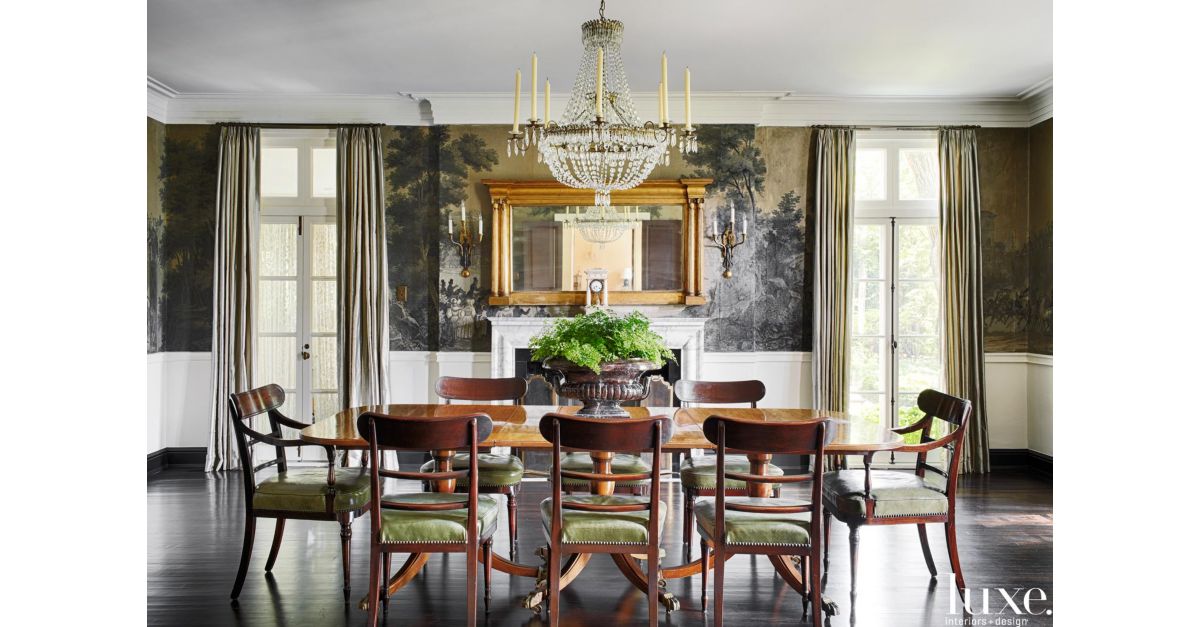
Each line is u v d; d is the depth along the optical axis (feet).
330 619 11.85
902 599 12.80
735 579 13.75
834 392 22.85
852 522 12.35
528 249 22.91
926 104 23.25
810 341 23.38
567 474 10.96
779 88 22.04
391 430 10.87
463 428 10.94
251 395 13.23
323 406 23.66
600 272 22.72
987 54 19.12
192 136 23.24
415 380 23.43
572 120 15.51
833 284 22.91
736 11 16.24
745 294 23.07
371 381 22.63
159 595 12.84
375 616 11.04
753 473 13.12
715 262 23.03
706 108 22.95
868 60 19.57
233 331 22.65
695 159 23.02
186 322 23.36
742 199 23.07
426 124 23.34
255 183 22.93
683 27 17.16
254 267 22.89
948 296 22.90
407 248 23.41
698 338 22.58
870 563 14.58
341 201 22.79
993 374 23.52
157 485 20.75
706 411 15.12
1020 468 23.32
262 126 22.98
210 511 18.12
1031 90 22.12
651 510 10.89
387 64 19.92
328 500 12.41
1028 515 18.02
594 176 14.20
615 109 14.24
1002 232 23.50
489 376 23.11
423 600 12.66
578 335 13.00
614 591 13.03
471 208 23.06
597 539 10.99
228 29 17.39
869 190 23.80
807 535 11.10
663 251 22.95
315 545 15.57
